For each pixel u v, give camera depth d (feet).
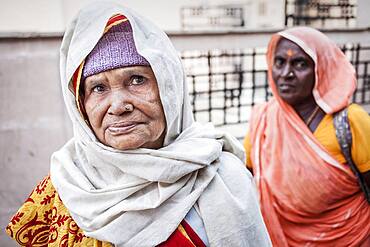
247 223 2.29
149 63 2.10
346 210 4.58
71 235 2.28
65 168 2.43
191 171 2.20
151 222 2.17
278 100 4.90
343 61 4.72
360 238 4.58
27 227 2.48
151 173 2.13
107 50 2.12
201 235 2.20
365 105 8.43
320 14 9.99
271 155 4.93
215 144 2.37
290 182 4.70
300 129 4.67
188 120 2.55
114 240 2.10
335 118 4.50
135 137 2.10
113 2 2.24
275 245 4.89
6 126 5.27
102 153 2.18
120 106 2.07
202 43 6.54
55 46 5.36
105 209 2.19
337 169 4.47
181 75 2.36
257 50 8.85
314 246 4.70
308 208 4.65
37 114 5.41
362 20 8.70
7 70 5.15
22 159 5.44
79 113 2.30
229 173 2.40
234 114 8.60
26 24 12.42
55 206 2.42
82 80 2.19
